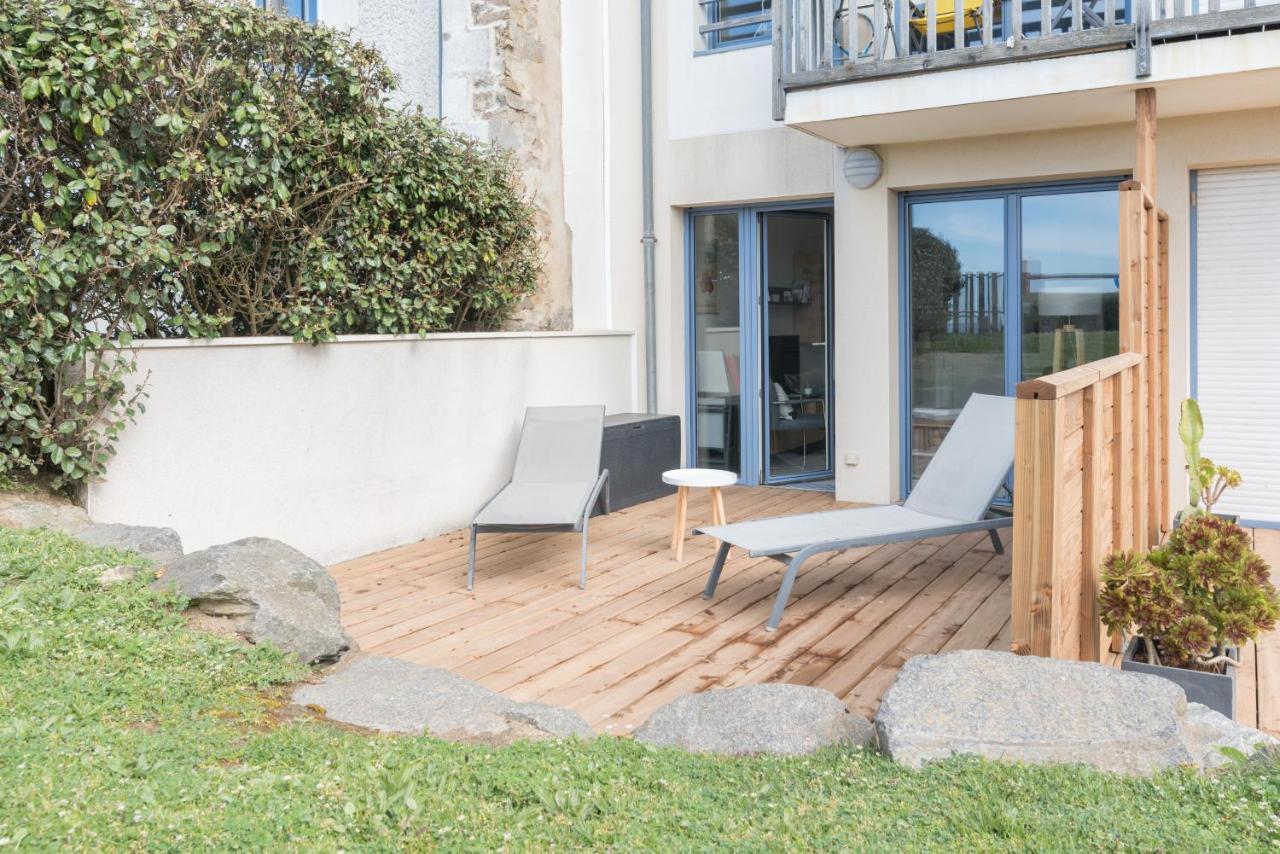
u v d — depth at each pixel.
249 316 5.81
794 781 2.75
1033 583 3.30
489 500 6.11
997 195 7.36
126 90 4.82
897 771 2.78
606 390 8.52
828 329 8.85
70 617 3.51
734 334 8.72
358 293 6.18
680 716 3.27
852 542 5.02
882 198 7.54
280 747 2.83
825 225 8.73
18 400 4.66
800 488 8.61
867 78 6.26
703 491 8.55
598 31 8.47
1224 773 2.75
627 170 8.70
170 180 5.12
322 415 6.00
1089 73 5.62
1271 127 6.27
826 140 7.29
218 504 5.42
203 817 2.28
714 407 8.89
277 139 5.54
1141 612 3.58
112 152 4.75
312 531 5.97
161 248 4.87
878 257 7.60
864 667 4.31
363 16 8.53
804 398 8.82
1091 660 3.76
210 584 3.78
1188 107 6.13
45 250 4.55
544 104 8.13
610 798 2.57
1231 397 6.71
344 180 6.04
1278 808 2.50
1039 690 2.99
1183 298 6.62
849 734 3.14
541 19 8.06
